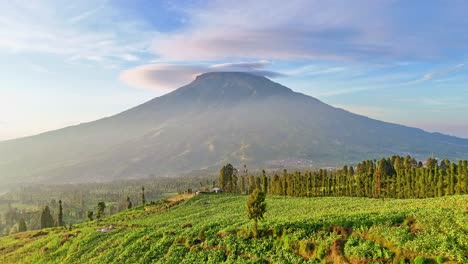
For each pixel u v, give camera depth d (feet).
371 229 131.95
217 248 166.40
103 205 422.41
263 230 163.32
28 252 269.64
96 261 211.00
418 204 193.47
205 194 417.49
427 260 106.93
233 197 390.21
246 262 143.84
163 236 212.23
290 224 158.61
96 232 268.21
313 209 247.70
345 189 375.45
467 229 117.60
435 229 121.60
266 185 448.65
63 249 253.24
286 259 137.39
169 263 172.04
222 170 511.81
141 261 185.78
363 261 117.70
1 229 631.15
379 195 334.65
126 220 334.85
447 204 168.96
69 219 622.13
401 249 115.85
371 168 400.47
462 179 273.95
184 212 327.26
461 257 103.24
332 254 127.95
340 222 144.56
